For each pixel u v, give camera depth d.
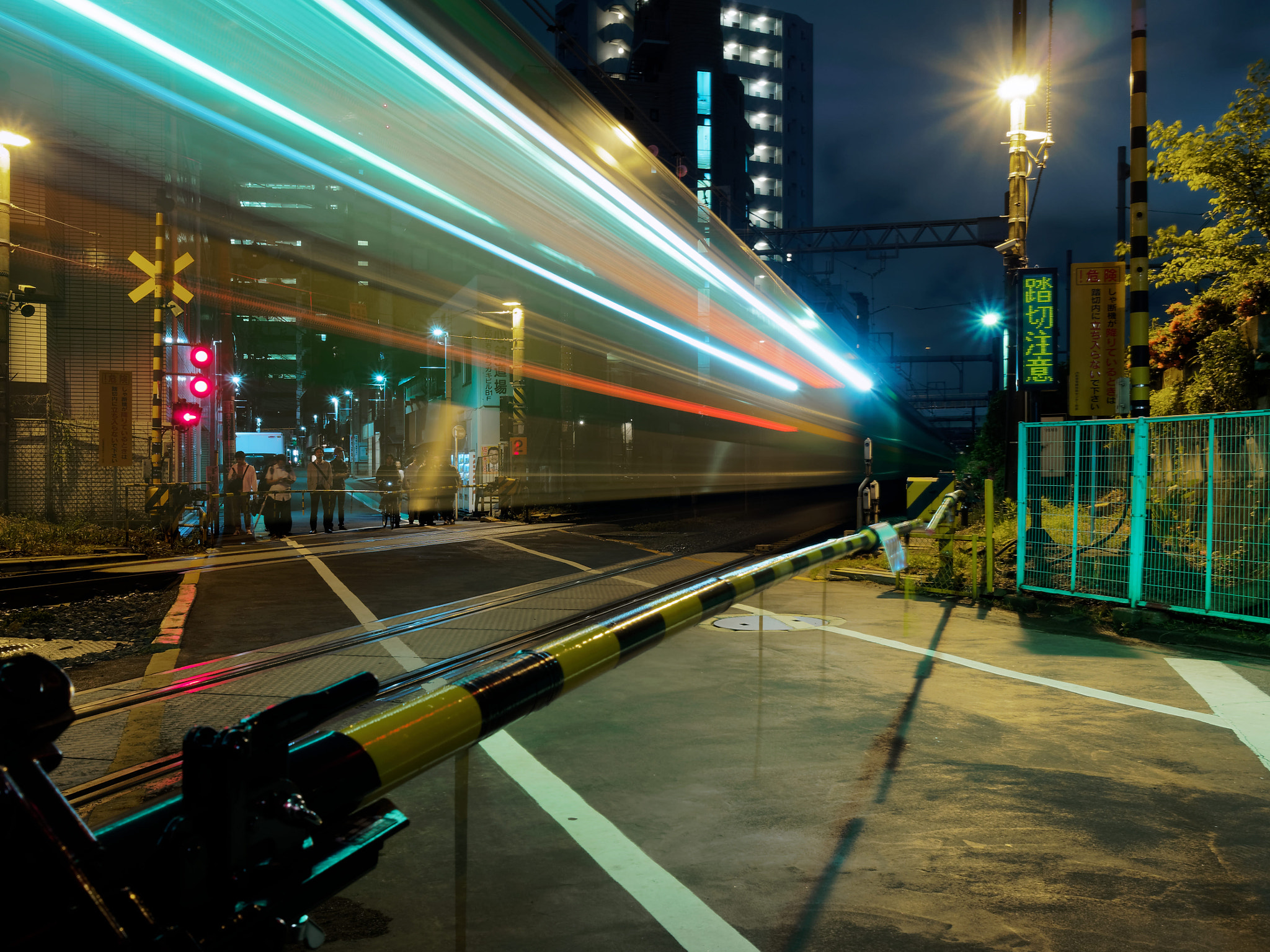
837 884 3.10
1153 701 5.54
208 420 27.56
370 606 9.22
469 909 2.91
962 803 3.85
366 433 68.81
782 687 5.84
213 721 4.94
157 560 13.66
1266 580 7.18
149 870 0.98
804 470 21.11
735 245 23.11
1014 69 14.77
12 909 0.77
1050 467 9.06
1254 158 11.49
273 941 1.06
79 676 6.10
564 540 17.78
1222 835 3.54
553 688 1.87
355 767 1.26
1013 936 2.76
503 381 34.16
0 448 16.83
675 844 3.42
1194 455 7.77
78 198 19.08
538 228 32.97
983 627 8.06
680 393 25.75
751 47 112.94
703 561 13.52
